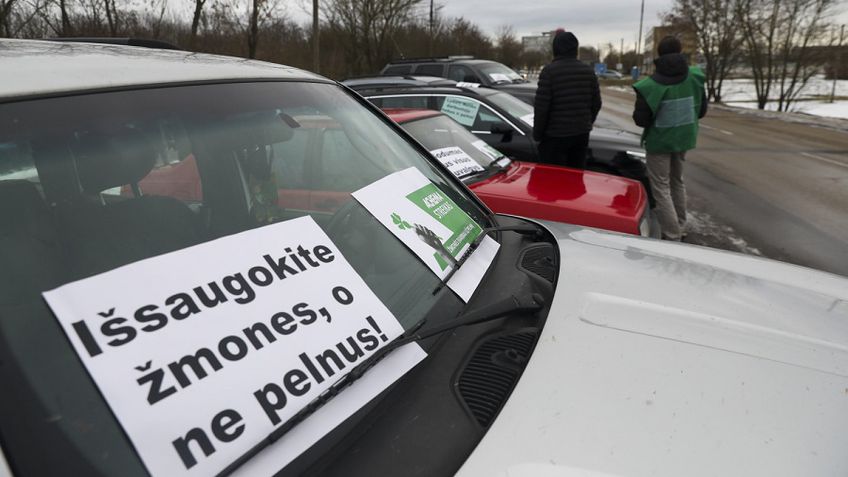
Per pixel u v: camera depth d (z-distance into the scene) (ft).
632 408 3.20
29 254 2.89
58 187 3.22
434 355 3.68
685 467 2.83
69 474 2.30
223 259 3.33
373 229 4.43
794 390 3.42
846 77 102.68
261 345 3.01
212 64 4.80
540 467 2.81
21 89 3.32
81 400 2.48
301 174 4.73
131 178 3.56
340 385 3.09
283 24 67.15
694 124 15.85
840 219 20.45
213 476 2.51
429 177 5.74
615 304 4.34
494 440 2.98
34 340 2.57
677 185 17.35
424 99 19.75
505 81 36.96
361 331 3.46
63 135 3.34
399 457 2.88
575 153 17.57
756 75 79.92
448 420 3.12
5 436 2.31
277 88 5.10
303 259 3.67
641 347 3.76
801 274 5.46
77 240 3.09
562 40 16.51
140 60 4.28
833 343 4.01
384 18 89.71
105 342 2.65
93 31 43.75
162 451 2.48
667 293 4.62
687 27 92.07
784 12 75.61
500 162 13.73
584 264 5.14
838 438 3.06
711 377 3.49
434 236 4.75
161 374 2.66
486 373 3.52
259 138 4.52
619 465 2.83
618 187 12.23
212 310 3.01
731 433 3.05
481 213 5.94
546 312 4.21
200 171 3.98
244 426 2.70
